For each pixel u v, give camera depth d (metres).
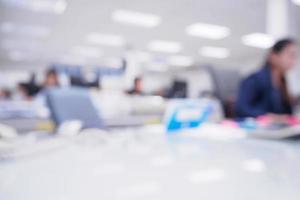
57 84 2.39
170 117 0.73
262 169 0.29
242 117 1.21
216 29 5.50
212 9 4.32
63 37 6.22
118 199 0.21
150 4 4.09
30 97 2.45
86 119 0.75
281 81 1.27
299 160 0.34
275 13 3.66
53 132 0.70
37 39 6.42
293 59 1.23
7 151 0.38
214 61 9.28
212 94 1.72
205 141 0.53
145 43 6.77
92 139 0.55
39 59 9.18
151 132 0.71
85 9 4.29
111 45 7.06
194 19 4.83
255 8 4.26
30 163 0.34
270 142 0.51
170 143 0.51
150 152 0.41
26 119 0.98
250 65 9.13
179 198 0.21
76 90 0.81
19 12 4.47
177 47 7.23
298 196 0.21
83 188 0.24
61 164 0.34
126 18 4.79
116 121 1.03
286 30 3.55
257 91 1.22
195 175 0.28
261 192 0.22
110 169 0.31
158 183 0.25
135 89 3.10
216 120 0.92
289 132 0.52
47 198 0.22
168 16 4.66
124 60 3.57
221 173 0.28
